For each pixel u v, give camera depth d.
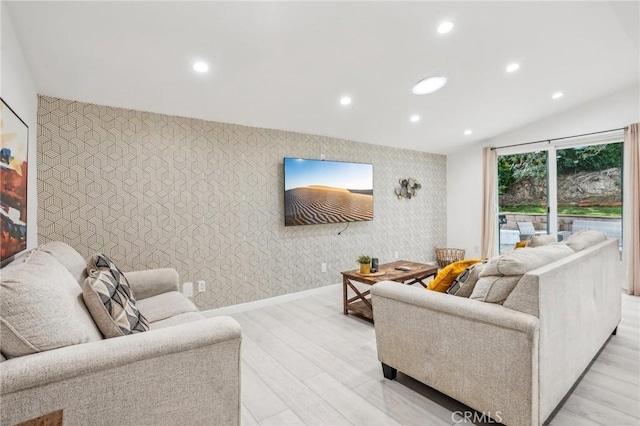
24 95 1.99
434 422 1.65
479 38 2.48
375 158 4.77
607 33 2.61
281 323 3.09
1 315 0.95
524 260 1.56
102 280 1.39
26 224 1.94
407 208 5.23
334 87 2.96
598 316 2.18
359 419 1.68
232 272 3.39
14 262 1.39
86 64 2.18
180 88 2.62
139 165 2.85
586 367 2.07
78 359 1.00
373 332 2.85
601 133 3.99
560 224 4.50
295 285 3.90
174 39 2.06
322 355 2.42
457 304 1.62
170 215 3.01
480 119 4.29
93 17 1.80
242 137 3.45
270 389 1.97
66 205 2.52
